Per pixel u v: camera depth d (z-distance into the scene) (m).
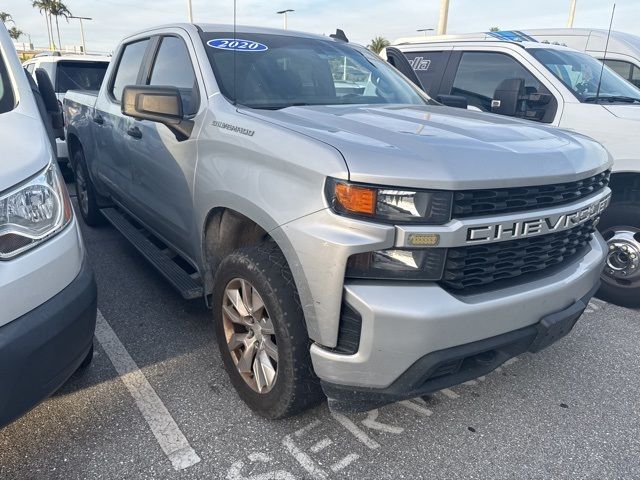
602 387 3.07
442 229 2.05
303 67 3.52
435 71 5.91
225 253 3.01
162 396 2.83
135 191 4.05
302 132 2.38
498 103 4.77
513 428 2.68
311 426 2.62
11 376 1.91
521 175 2.22
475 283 2.23
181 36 3.58
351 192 2.02
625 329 3.82
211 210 2.87
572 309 2.53
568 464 2.44
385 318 2.01
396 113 3.02
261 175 2.43
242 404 2.77
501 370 3.23
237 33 3.60
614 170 4.12
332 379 2.17
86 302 2.23
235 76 3.17
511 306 2.24
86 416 2.65
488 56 5.45
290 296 2.32
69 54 10.73
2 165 2.04
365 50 4.25
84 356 2.31
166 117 3.00
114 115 4.32
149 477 2.27
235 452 2.43
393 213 2.03
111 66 4.80
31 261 2.01
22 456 2.38
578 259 2.74
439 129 2.59
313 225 2.12
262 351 2.58
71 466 2.32
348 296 2.06
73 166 5.98
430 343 2.06
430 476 2.33
